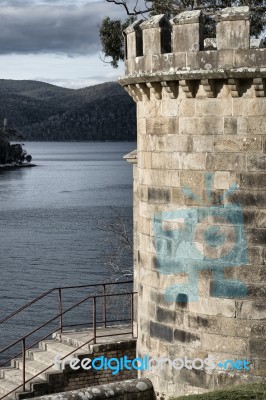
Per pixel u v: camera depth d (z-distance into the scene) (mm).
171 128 13508
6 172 199375
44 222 87188
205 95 12945
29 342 37219
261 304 12875
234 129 12812
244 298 12969
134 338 16922
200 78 12703
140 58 13633
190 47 12750
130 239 39000
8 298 47000
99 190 132500
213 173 13062
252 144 12719
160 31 13188
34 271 56000
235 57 12383
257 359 12961
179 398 12812
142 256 14602
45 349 17344
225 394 12344
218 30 12492
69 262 58844
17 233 78625
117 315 36500
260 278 12852
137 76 13570
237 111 12750
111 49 27078
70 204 107500
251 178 12781
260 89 12438
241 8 12375
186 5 24438
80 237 72625
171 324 13859
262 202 12750
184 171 13383
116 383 14234
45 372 15836
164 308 13969
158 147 13844
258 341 12930
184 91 13055
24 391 15523
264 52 12195
